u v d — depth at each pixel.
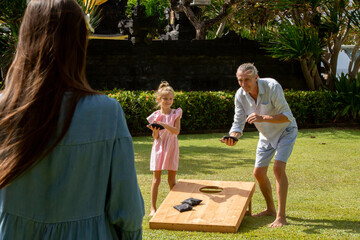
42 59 1.21
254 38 14.37
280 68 12.98
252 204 4.82
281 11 13.28
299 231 3.75
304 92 11.85
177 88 12.51
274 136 4.14
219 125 11.34
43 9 1.24
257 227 3.91
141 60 12.17
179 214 3.89
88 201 1.28
